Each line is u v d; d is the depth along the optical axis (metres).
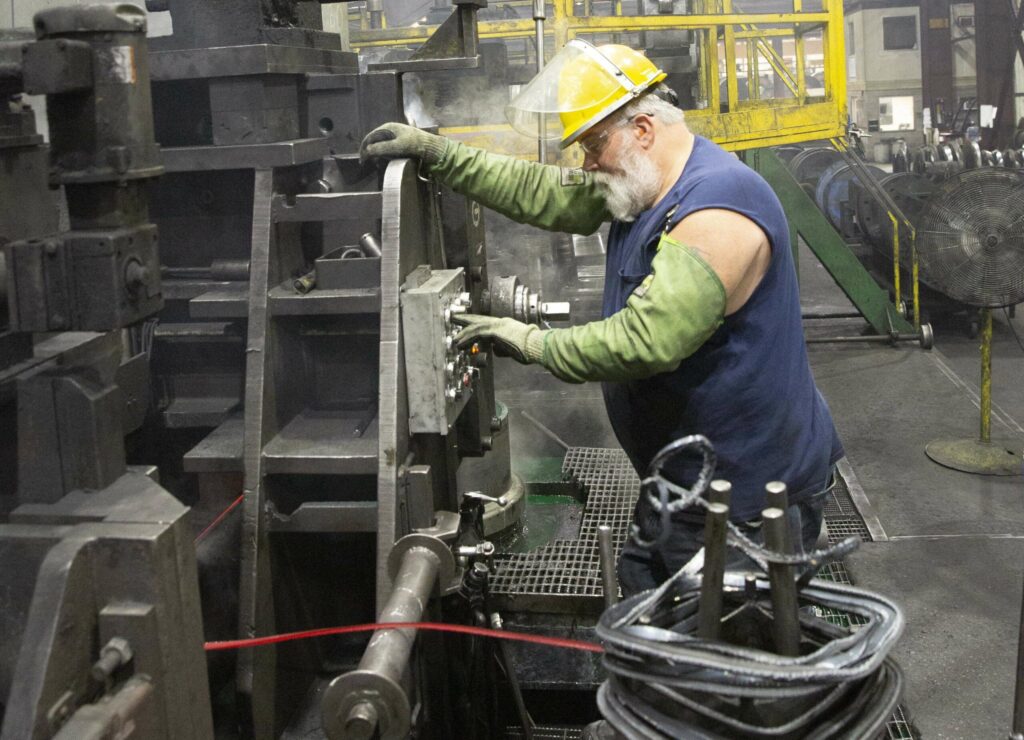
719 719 1.39
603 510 3.53
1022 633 2.12
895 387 5.34
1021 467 4.18
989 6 14.71
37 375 1.46
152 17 3.67
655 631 1.44
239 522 2.28
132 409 1.90
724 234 1.99
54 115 1.41
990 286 4.59
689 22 5.51
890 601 1.50
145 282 1.49
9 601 1.36
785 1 17.03
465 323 2.22
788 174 6.16
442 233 2.69
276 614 2.23
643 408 2.26
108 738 1.23
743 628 1.62
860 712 1.46
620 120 2.11
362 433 2.25
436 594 2.03
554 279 4.82
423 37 6.19
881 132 18.12
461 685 2.25
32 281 1.42
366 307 2.17
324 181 2.43
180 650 1.39
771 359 2.14
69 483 1.47
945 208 4.63
